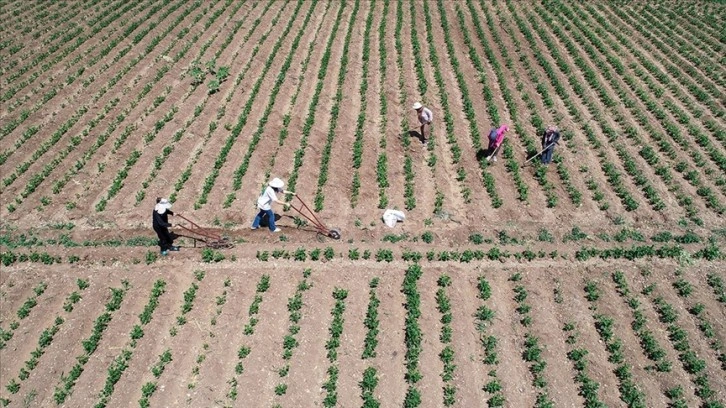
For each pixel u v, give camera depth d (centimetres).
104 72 3259
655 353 1540
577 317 1675
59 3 4328
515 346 1599
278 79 3073
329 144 2525
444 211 2125
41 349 1652
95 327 1692
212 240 2000
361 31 3734
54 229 2112
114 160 2497
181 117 2792
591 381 1478
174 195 2227
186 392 1501
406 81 3053
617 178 2273
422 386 1481
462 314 1694
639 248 1902
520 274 1833
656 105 2803
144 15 4053
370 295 1775
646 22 3897
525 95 2900
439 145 2520
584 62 3216
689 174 2300
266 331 1656
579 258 1895
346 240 1997
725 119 2748
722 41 3622
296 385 1503
